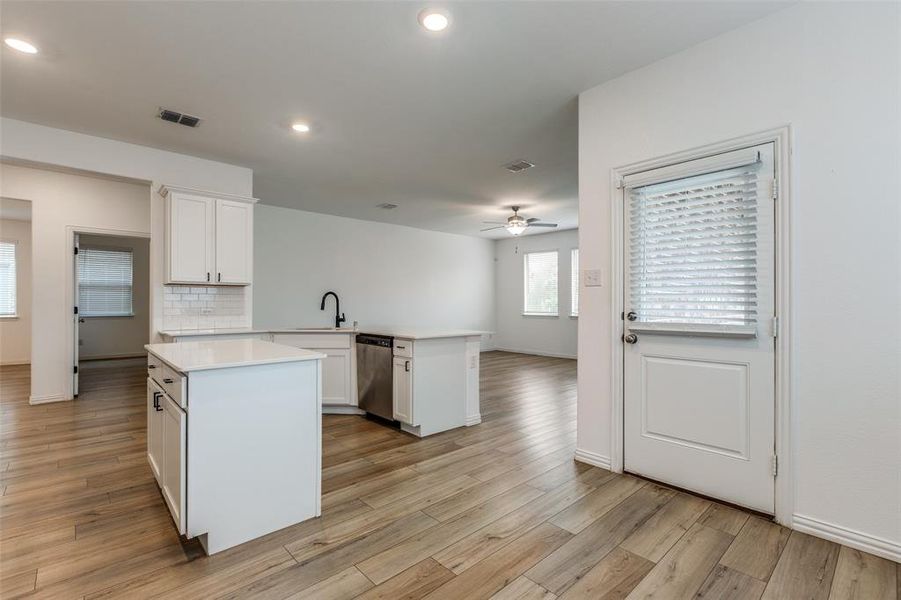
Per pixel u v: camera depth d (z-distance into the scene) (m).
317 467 2.25
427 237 8.70
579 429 3.04
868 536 1.91
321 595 1.63
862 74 1.93
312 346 4.28
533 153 4.21
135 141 3.84
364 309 7.68
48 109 3.21
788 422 2.12
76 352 4.92
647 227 2.67
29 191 4.53
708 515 2.24
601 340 2.89
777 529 2.10
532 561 1.86
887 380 1.88
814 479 2.05
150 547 1.95
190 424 1.85
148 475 2.77
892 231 1.87
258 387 2.04
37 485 2.60
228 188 4.48
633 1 2.07
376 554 1.91
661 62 2.58
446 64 2.64
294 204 6.46
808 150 2.07
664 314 2.59
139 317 7.88
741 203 2.29
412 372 3.58
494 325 9.93
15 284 7.16
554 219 7.50
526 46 2.45
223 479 1.94
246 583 1.70
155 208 4.04
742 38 2.27
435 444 3.43
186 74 2.74
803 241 2.09
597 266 2.90
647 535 2.06
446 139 3.84
